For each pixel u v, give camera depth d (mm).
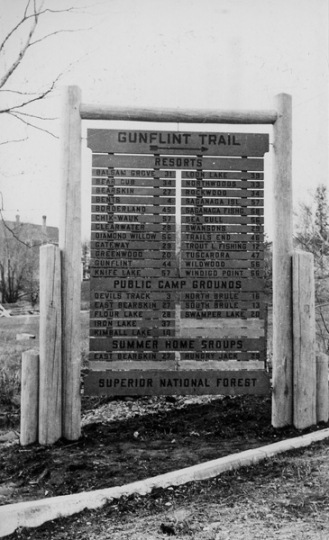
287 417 5332
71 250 5062
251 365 5500
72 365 5051
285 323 5332
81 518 3652
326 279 9547
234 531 3369
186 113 5281
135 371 5266
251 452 4590
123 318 5293
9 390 7238
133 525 3514
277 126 5348
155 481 4031
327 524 3428
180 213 5340
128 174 5293
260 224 5402
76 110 5125
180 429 5453
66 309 5062
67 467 4391
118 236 5289
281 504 3742
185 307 5359
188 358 5352
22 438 5012
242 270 5395
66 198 5078
